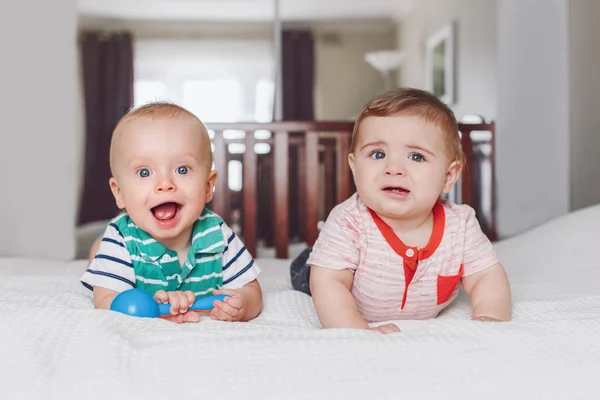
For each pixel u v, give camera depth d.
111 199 4.79
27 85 3.05
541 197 3.53
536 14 3.57
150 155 1.03
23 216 3.01
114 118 4.80
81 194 4.76
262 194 4.19
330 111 4.88
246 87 4.81
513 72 3.70
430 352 0.77
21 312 0.84
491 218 3.51
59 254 3.07
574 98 3.27
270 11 4.80
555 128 3.46
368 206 1.06
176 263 1.12
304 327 1.06
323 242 1.08
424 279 1.08
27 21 3.07
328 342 0.78
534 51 3.58
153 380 0.71
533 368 0.74
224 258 1.16
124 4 4.78
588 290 1.23
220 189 2.49
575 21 3.23
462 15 4.48
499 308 1.05
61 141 3.12
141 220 1.05
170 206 1.07
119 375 0.71
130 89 4.79
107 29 4.78
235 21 4.79
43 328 0.80
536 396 0.71
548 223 1.82
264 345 0.77
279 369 0.73
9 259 1.92
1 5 3.03
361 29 4.88
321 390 0.70
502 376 0.72
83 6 4.77
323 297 1.04
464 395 0.70
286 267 1.83
